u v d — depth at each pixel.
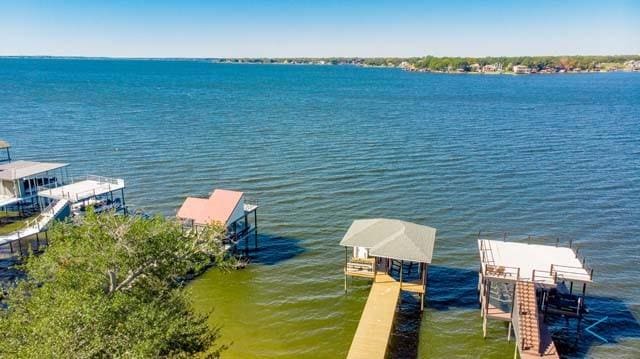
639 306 35.47
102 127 101.69
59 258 21.38
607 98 166.62
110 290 21.30
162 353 20.38
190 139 90.69
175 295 22.75
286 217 52.75
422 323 34.09
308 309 35.81
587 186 62.59
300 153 80.00
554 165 72.62
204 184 63.16
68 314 17.33
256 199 57.97
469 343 31.80
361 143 88.31
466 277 40.41
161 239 22.64
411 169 70.44
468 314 35.19
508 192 60.38
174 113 125.50
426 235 37.97
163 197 58.12
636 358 29.97
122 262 21.36
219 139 91.12
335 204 56.53
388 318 31.77
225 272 41.22
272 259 43.59
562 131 101.19
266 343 31.70
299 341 32.00
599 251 44.22
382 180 65.31
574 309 32.31
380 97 175.25
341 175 67.44
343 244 36.72
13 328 18.50
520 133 98.94
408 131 101.56
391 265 40.41
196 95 177.88
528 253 34.31
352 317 34.81
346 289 38.34
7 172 53.06
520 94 183.62
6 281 37.22
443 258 43.59
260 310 35.66
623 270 40.72
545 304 32.81
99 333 17.69
